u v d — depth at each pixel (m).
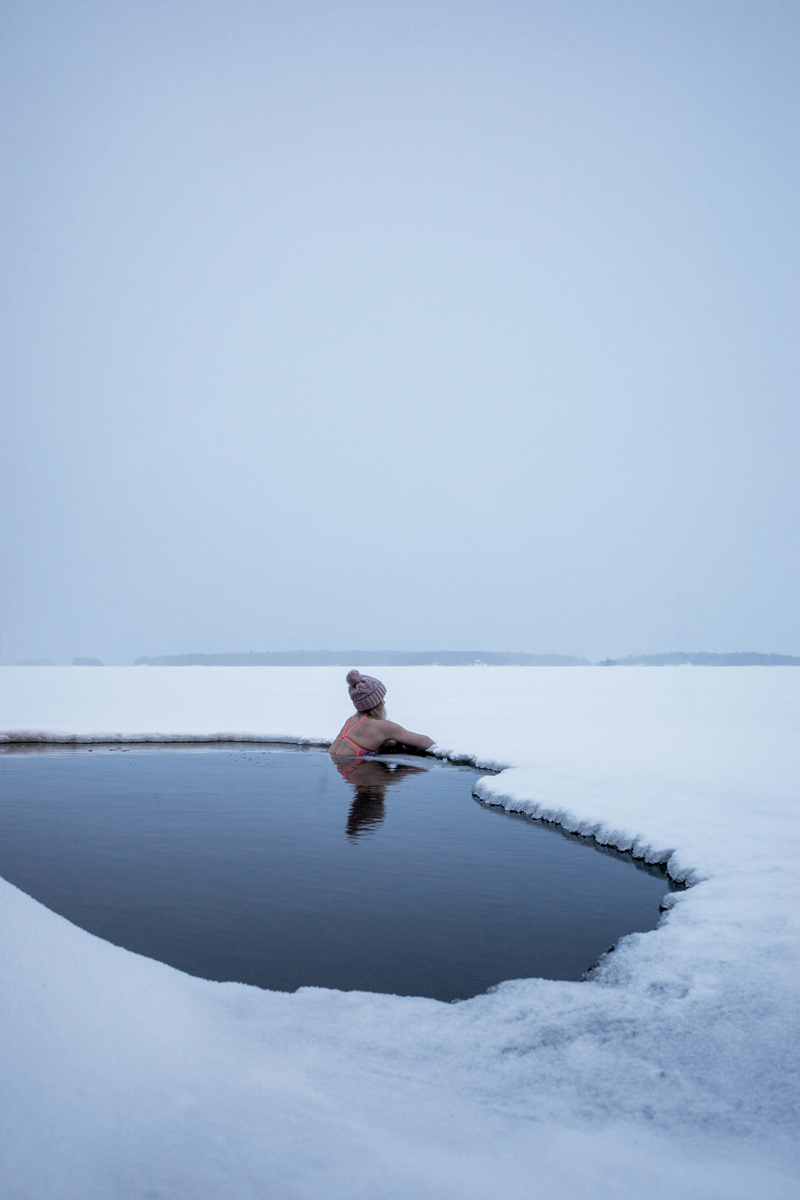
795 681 41.62
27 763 8.95
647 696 25.59
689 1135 1.71
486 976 2.84
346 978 2.77
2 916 2.09
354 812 6.05
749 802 6.11
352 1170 1.45
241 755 9.81
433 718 15.56
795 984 2.69
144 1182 1.37
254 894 3.78
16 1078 1.56
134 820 5.61
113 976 2.09
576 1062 2.10
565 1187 1.46
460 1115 1.76
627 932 3.41
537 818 5.99
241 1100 1.70
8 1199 1.27
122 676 47.16
